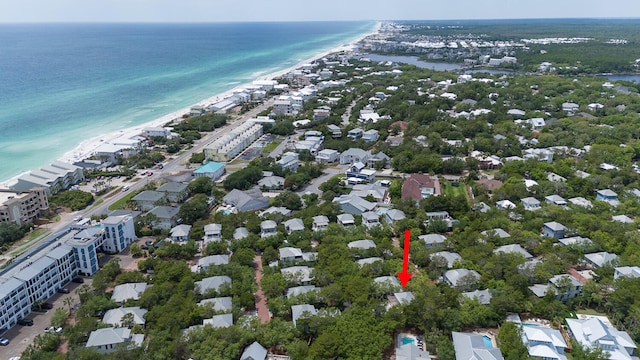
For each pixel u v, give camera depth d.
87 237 147.00
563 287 125.25
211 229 162.62
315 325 109.62
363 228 163.75
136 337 109.00
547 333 108.81
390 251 147.00
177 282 131.38
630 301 118.38
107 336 106.75
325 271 133.00
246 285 128.38
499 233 158.38
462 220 169.12
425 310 112.62
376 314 115.25
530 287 128.00
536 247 149.88
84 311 117.50
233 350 102.69
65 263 138.62
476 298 120.69
